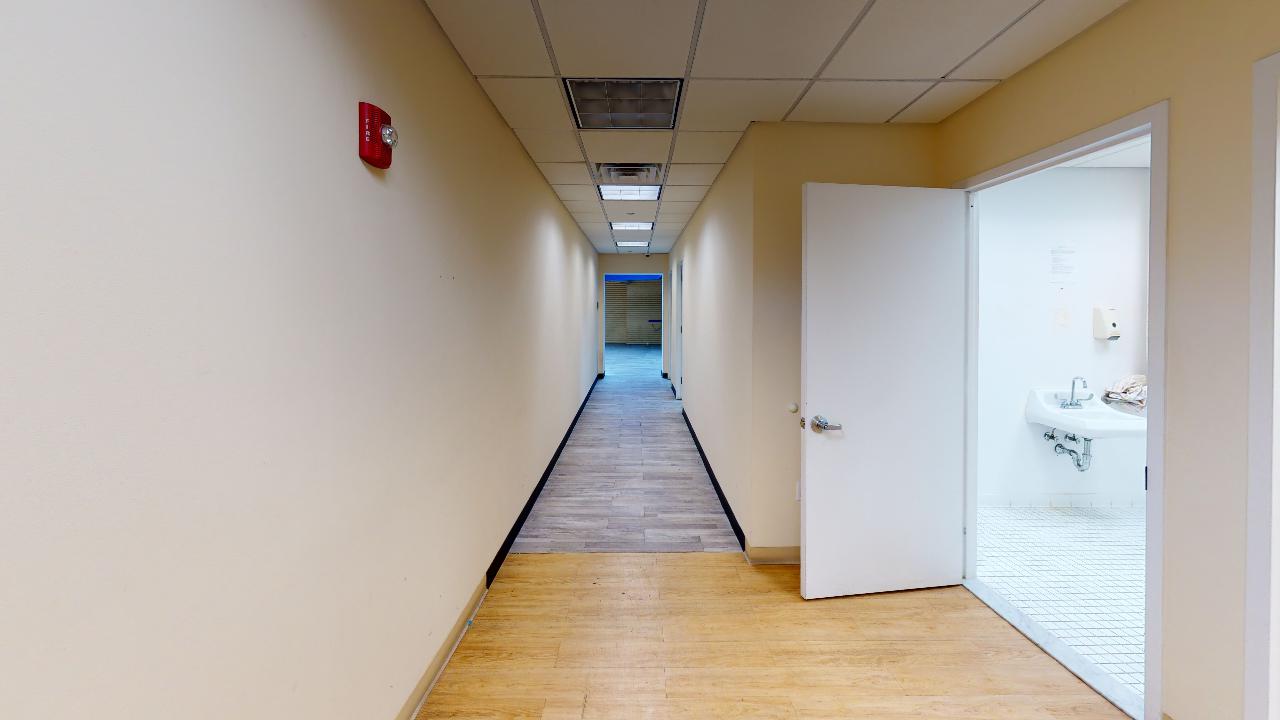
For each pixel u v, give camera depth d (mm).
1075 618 2314
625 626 2232
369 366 1391
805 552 2445
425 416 1746
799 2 1674
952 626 2244
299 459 1116
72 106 664
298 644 1122
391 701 1540
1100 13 1733
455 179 2004
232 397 929
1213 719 1478
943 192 2492
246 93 956
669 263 9914
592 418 6711
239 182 940
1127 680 1896
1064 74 1934
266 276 1011
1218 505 1453
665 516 3508
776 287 2732
